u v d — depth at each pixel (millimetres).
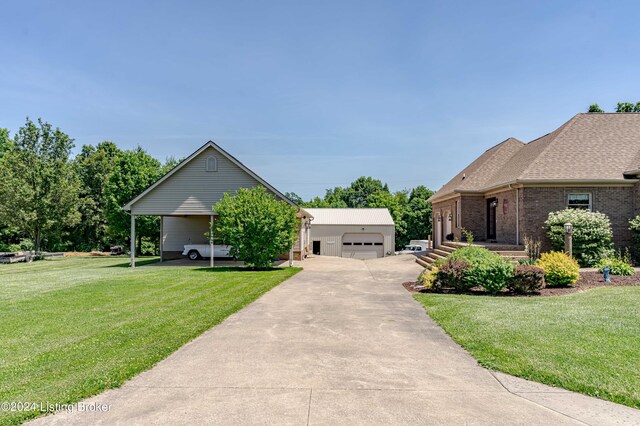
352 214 40281
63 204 36031
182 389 4480
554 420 3732
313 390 4418
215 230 21375
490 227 20500
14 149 40906
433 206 29156
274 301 10164
